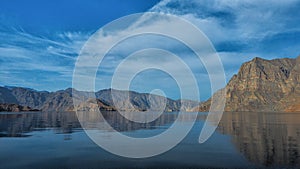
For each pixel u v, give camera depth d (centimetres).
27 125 6312
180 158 2294
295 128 5188
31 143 3144
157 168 1989
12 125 6291
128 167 2011
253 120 8825
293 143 3097
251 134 4106
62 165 2061
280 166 2020
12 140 3412
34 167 2014
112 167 2009
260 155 2408
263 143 3119
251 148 2778
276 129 5003
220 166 2036
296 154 2430
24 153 2505
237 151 2609
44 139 3500
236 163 2117
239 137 3716
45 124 6719
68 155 2408
